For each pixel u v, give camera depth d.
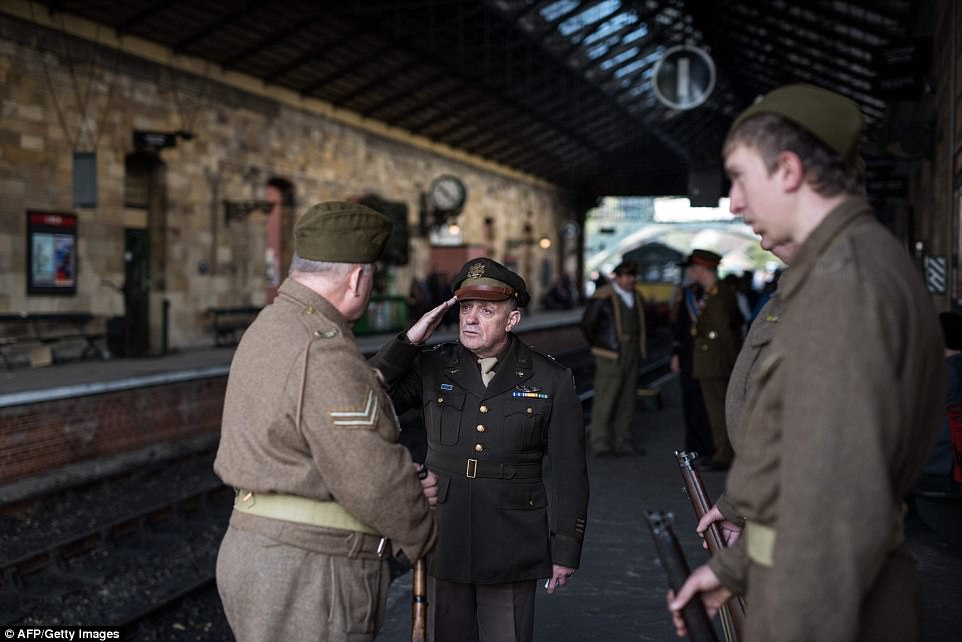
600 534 6.09
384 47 22.72
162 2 17.36
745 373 2.22
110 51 17.91
